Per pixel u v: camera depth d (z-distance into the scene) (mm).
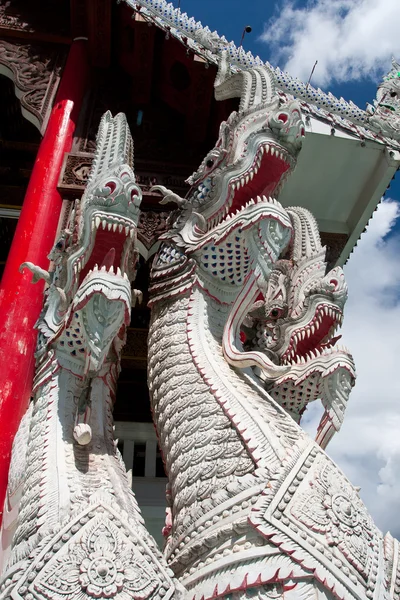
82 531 3836
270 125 5750
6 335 7465
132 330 11586
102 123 5848
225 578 3768
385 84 11039
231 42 10844
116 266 5020
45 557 3695
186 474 4457
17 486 4711
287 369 4910
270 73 6730
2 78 13648
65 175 9773
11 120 13891
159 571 3826
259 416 4574
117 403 10789
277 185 5887
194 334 5316
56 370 5133
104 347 4688
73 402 4996
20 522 4207
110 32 11602
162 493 9508
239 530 3922
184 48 10914
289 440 4480
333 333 6133
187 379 4996
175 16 11008
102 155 5449
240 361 5066
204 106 11117
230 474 4285
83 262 5012
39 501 4152
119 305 4684
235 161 5801
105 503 4039
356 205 11109
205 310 5523
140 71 11477
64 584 3592
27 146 13484
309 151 10180
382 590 3840
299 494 4059
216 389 4820
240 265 5648
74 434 4594
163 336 5488
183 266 5781
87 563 3684
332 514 4020
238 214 5477
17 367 7207
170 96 11805
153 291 5957
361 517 4164
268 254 5324
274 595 3643
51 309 5547
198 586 3861
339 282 6281
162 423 5000
